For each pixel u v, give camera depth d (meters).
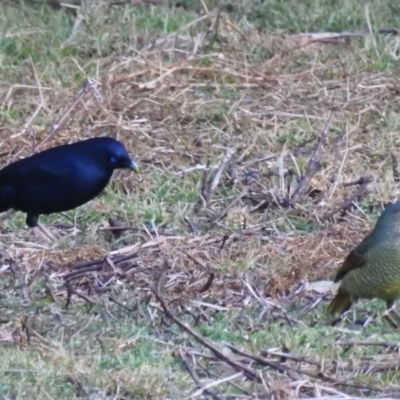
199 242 12.37
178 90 16.30
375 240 10.08
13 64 17.11
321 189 13.81
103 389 8.87
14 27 17.88
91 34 17.81
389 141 15.09
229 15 18.75
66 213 13.35
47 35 17.78
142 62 16.91
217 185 13.88
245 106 15.98
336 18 18.48
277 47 17.67
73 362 9.23
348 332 10.14
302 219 13.16
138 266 11.74
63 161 12.46
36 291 11.23
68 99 15.90
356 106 15.98
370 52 17.45
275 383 8.80
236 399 8.70
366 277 10.15
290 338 9.85
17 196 12.55
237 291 11.27
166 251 12.04
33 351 9.55
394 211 10.03
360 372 9.20
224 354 9.30
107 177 12.64
